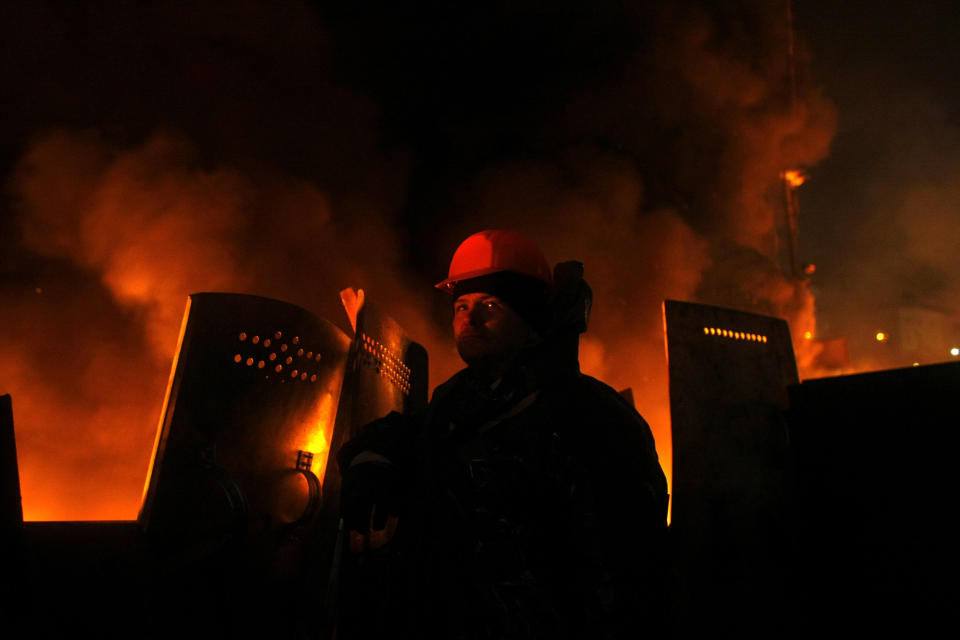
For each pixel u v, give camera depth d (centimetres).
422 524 116
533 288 125
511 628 101
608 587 100
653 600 100
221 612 140
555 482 108
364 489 117
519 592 103
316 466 164
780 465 222
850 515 204
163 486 130
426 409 129
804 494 217
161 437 132
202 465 134
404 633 112
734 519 205
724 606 195
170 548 132
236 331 143
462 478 112
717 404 211
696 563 192
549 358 119
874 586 195
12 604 114
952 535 178
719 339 219
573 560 104
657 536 105
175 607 136
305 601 155
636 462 108
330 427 168
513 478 108
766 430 223
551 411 113
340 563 147
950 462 181
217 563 139
